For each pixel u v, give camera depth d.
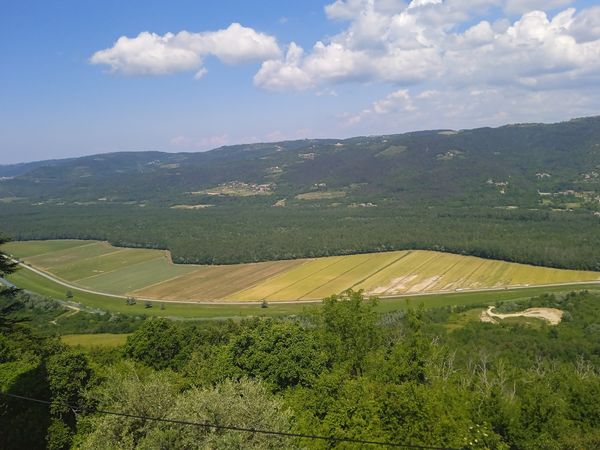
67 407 36.09
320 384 33.38
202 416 24.48
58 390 36.50
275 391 39.19
